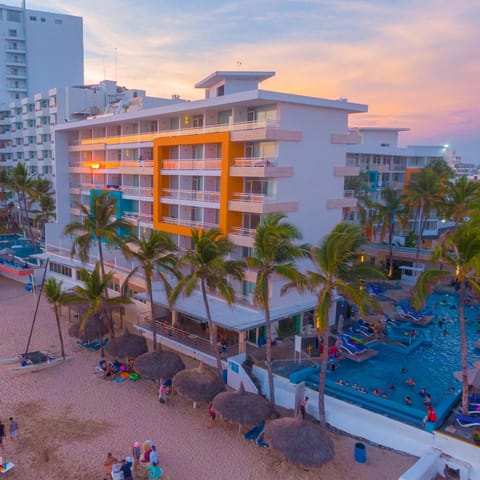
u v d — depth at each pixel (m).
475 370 28.70
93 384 33.78
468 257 24.42
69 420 28.94
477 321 44.59
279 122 37.41
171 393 32.53
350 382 30.83
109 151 61.00
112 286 51.06
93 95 81.25
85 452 25.75
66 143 69.75
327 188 41.75
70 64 114.81
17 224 91.06
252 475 24.14
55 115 80.31
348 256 25.38
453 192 55.22
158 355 33.25
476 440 23.67
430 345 38.16
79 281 53.31
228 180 39.56
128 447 26.33
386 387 30.22
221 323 34.91
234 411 26.80
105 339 41.72
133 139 53.97
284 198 38.44
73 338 42.44
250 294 40.28
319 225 41.47
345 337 36.00
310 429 24.69
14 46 109.25
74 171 68.50
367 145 74.62
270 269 27.86
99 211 41.75
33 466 24.50
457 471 23.31
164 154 48.28
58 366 36.62
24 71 110.81
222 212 40.22
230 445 26.72
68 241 63.81
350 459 25.25
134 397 32.03
